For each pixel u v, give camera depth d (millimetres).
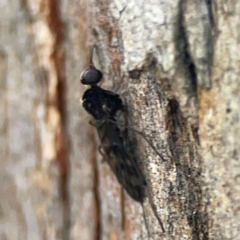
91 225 56
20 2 56
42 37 56
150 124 50
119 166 52
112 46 51
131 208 53
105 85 53
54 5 55
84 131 56
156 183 50
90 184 56
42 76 57
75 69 55
